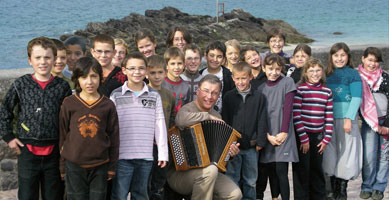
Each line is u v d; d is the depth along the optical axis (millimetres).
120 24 35562
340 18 48781
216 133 3967
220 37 34906
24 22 47125
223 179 4172
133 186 3846
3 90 5062
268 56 4520
